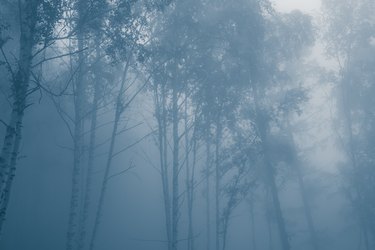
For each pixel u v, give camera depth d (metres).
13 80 9.01
